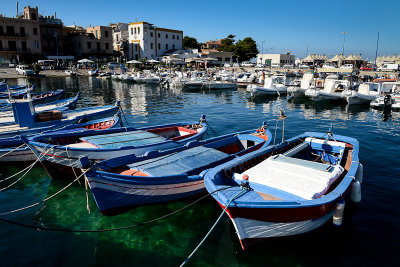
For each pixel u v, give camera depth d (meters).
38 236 8.02
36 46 66.50
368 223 8.36
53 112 16.39
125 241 7.84
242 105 30.98
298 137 12.05
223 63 88.38
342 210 7.43
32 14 64.56
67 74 64.62
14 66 62.66
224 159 10.58
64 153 10.36
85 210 9.36
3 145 12.66
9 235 8.05
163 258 7.20
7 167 12.70
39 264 6.97
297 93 34.84
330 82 33.47
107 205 8.62
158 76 55.41
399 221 8.44
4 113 19.14
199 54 80.62
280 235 7.43
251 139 12.94
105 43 78.75
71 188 10.83
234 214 6.63
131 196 8.76
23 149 12.23
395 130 19.56
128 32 83.06
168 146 12.47
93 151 10.63
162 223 8.64
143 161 10.07
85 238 7.97
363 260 7.00
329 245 7.55
